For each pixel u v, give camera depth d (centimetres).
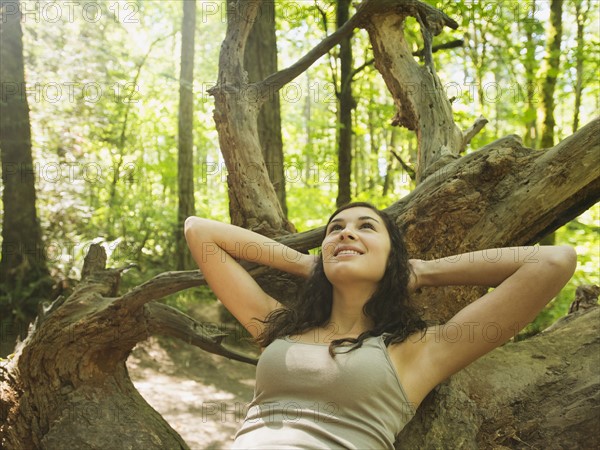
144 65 1177
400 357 194
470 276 204
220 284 226
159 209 983
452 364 195
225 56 295
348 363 184
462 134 307
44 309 293
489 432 219
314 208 973
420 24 310
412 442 205
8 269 634
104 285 287
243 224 283
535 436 219
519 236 251
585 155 238
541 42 723
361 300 207
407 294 209
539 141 711
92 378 273
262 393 193
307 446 171
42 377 271
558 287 187
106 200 929
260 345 225
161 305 276
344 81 614
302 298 216
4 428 275
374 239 205
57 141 848
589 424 213
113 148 1091
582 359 239
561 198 242
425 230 248
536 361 243
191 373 618
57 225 763
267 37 514
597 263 658
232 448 183
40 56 850
